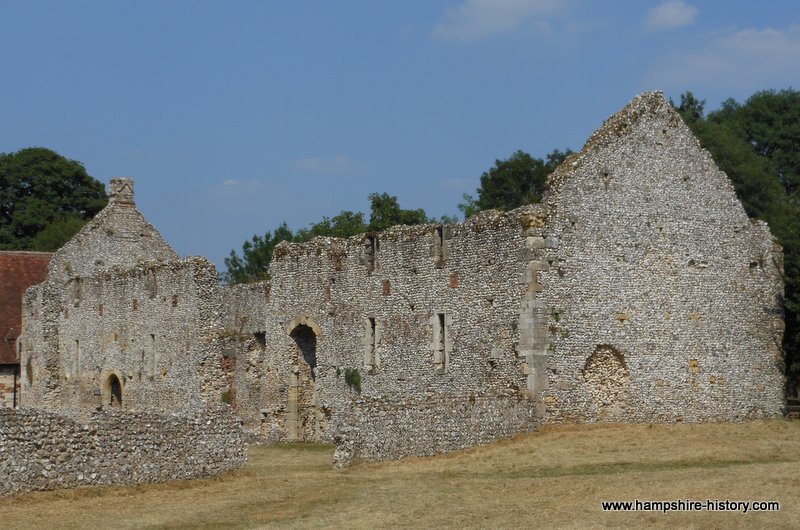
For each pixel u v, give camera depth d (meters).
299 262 52.38
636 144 45.06
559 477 33.72
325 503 31.73
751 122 85.94
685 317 45.41
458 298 44.97
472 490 32.44
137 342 60.12
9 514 30.30
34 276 74.06
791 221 51.19
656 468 34.78
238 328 56.28
